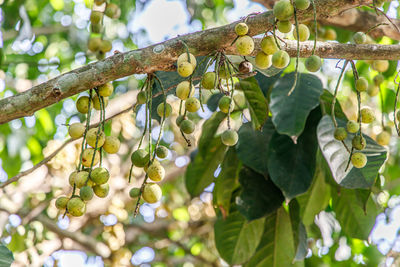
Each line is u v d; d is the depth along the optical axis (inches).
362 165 60.3
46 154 105.0
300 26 58.1
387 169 104.9
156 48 56.6
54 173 105.6
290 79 69.2
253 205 71.6
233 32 56.4
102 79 56.4
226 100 56.7
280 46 57.6
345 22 82.9
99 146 56.3
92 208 110.3
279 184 68.7
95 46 73.7
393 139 108.0
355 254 101.4
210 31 56.9
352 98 101.9
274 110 67.6
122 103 102.8
